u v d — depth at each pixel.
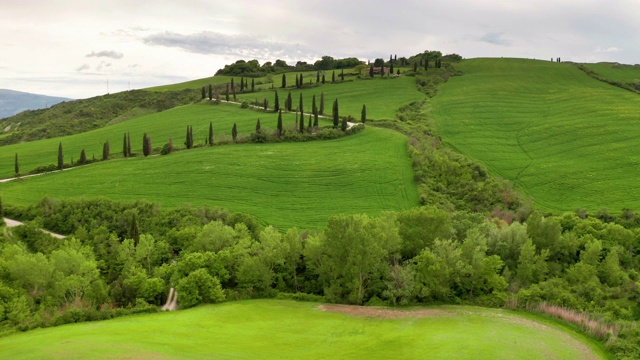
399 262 79.38
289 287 79.56
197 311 66.25
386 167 142.38
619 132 170.00
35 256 77.25
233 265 80.81
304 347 48.28
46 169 156.00
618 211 111.50
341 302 71.12
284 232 104.94
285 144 167.38
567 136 172.62
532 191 129.25
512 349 45.88
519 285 73.69
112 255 96.06
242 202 123.75
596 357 47.81
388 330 54.62
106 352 41.22
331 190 130.00
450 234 82.38
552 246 83.88
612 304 63.88
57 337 50.47
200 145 172.00
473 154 159.88
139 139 189.62
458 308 65.56
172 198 126.81
